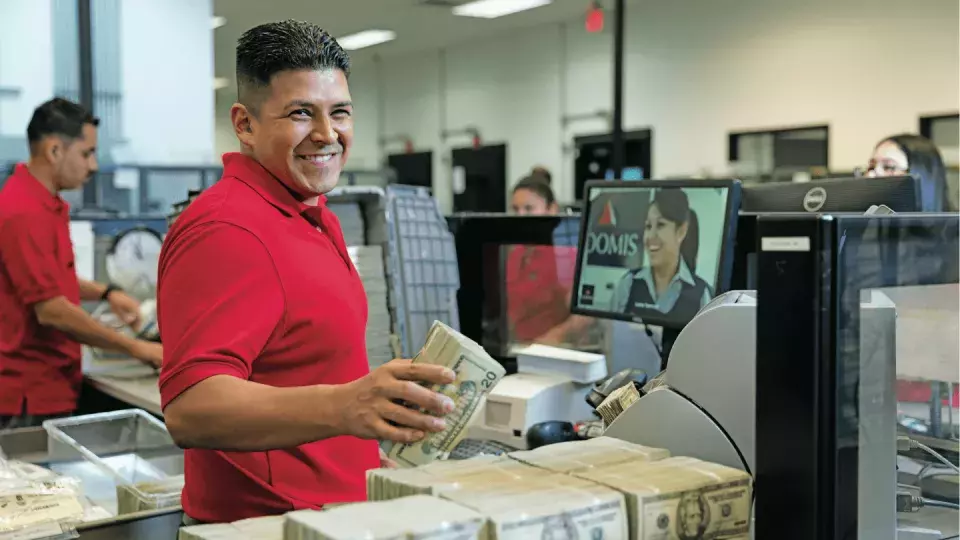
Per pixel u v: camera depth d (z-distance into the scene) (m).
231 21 9.30
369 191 2.01
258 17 9.14
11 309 2.62
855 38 6.72
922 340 0.86
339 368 1.26
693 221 1.57
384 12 8.98
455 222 2.19
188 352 1.09
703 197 1.55
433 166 11.22
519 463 0.89
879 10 6.54
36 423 2.67
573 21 9.17
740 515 0.83
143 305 3.04
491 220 2.11
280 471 1.27
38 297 2.58
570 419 1.79
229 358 1.08
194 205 1.20
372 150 12.33
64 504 1.35
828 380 0.77
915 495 0.86
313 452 1.29
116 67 6.02
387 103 12.02
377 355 1.97
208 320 1.10
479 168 10.41
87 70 5.58
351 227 2.04
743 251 1.55
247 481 1.27
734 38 7.66
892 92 6.48
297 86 1.23
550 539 0.74
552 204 4.31
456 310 2.15
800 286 0.78
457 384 0.92
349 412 0.94
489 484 0.81
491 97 10.29
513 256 2.08
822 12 6.94
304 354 1.21
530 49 9.71
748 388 0.88
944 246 0.87
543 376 1.84
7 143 5.32
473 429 1.77
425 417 0.91
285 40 1.23
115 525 1.27
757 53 7.48
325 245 1.29
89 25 5.58
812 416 0.77
